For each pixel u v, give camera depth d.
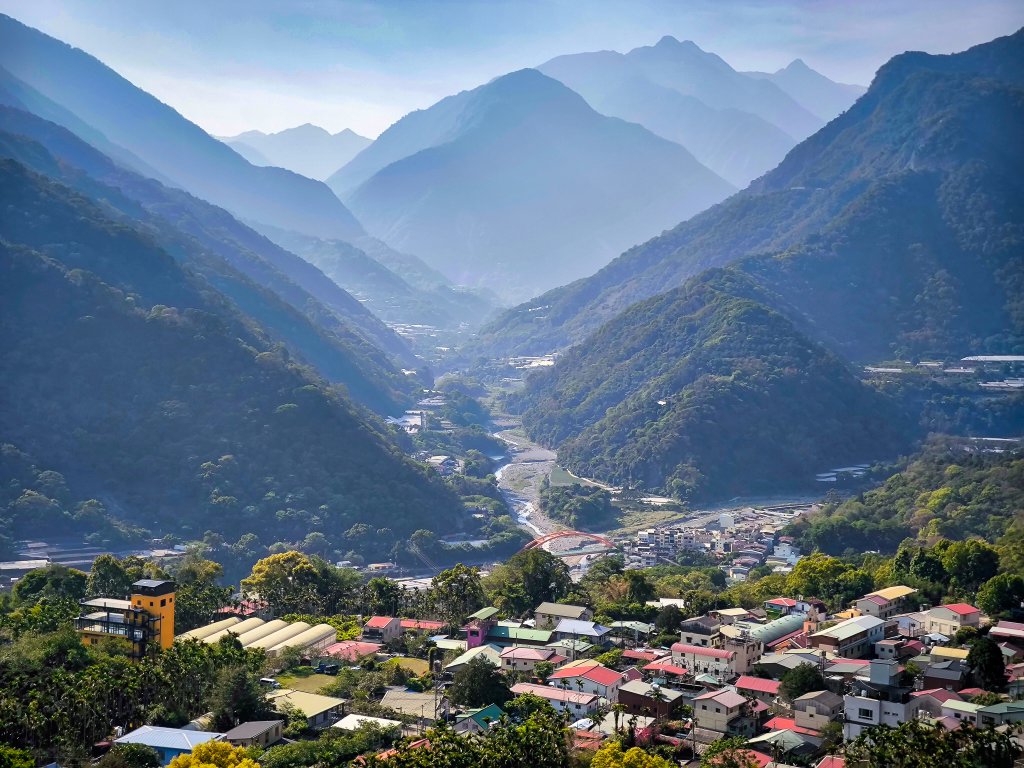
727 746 192.62
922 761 167.62
